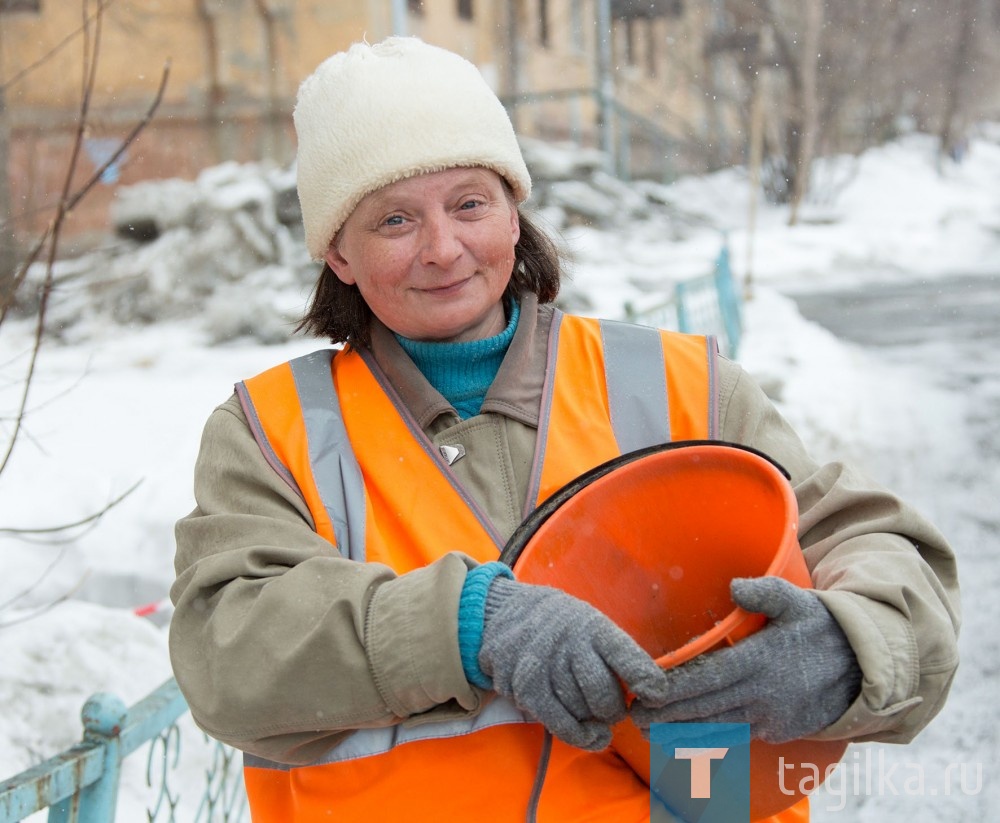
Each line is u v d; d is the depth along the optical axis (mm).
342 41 14977
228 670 1354
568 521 1471
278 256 11719
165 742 2266
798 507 1554
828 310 14562
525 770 1390
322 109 1538
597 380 1610
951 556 1513
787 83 27922
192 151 14352
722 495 1504
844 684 1278
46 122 12250
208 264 11500
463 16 21141
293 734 1364
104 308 10938
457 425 1567
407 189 1494
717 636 1240
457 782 1375
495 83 21984
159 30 14000
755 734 1275
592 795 1406
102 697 1951
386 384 1599
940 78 35938
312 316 1715
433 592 1299
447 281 1521
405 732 1384
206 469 1572
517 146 1599
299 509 1505
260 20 14672
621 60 28422
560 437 1556
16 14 12195
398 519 1502
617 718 1243
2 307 2703
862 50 29016
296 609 1353
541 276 1766
